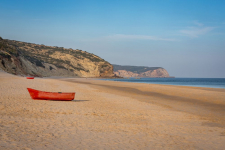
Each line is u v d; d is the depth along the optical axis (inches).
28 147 248.4
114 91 1270.9
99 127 373.4
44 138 289.1
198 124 429.7
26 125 351.6
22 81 1568.7
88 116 467.5
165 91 1278.3
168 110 605.9
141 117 487.5
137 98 917.2
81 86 1672.0
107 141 294.0
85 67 7534.5
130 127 385.4
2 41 3206.2
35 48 7721.5
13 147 244.2
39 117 422.6
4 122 359.3
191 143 301.4
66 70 6368.1
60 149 249.9
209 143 303.1
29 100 665.6
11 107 509.0
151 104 728.3
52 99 708.0
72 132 329.4
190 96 1006.4
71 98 721.6
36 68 4626.0
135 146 278.5
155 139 315.6
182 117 502.0
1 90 885.2
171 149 272.7
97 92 1163.3
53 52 7721.5
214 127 405.1
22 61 3673.7
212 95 1044.5
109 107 625.0
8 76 2064.5
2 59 2667.3
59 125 368.8
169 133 353.1
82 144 274.2
